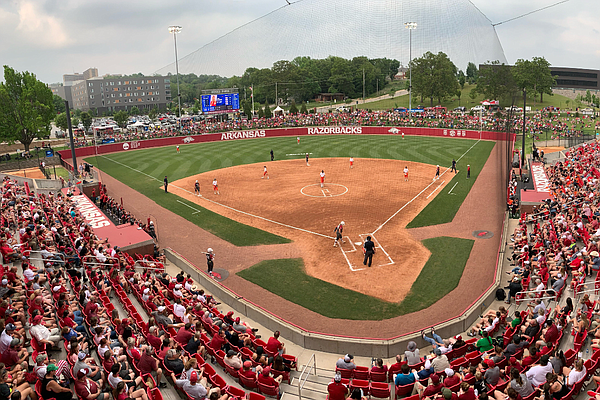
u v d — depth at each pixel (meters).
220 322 19.88
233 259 31.95
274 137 94.00
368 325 22.59
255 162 69.50
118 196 50.66
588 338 17.59
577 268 23.83
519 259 28.47
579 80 184.62
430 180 53.47
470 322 22.08
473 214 40.00
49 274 23.09
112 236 34.12
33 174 66.81
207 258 29.17
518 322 19.28
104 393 13.80
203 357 18.02
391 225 37.94
